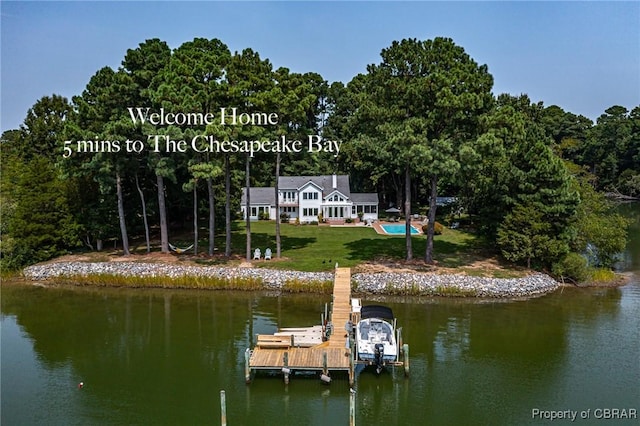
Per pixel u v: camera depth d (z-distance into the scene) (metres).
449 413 22.48
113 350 29.98
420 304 38.06
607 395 23.95
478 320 34.34
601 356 28.33
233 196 67.00
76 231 51.16
